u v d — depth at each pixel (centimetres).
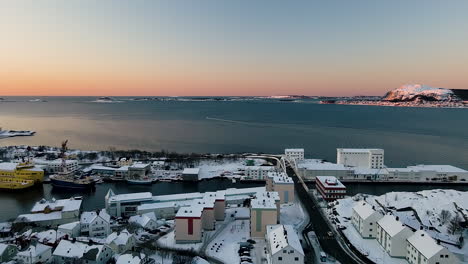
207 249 11569
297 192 18338
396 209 14400
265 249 11544
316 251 11206
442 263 9181
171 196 16538
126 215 15438
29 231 12269
